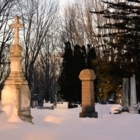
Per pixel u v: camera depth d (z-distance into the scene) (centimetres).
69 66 4000
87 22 4928
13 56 1576
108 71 3416
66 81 3981
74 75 3972
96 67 3575
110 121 1825
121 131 1370
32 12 4603
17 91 1520
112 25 2991
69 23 5378
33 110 2459
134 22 2825
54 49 6144
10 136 1009
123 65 3275
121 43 3081
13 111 1462
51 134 1030
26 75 4481
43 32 4772
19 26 1616
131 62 3225
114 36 3169
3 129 1128
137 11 2814
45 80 6219
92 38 4756
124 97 2711
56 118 1953
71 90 3975
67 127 1545
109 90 3650
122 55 3200
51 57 6444
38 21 4762
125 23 2900
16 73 1559
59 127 1504
